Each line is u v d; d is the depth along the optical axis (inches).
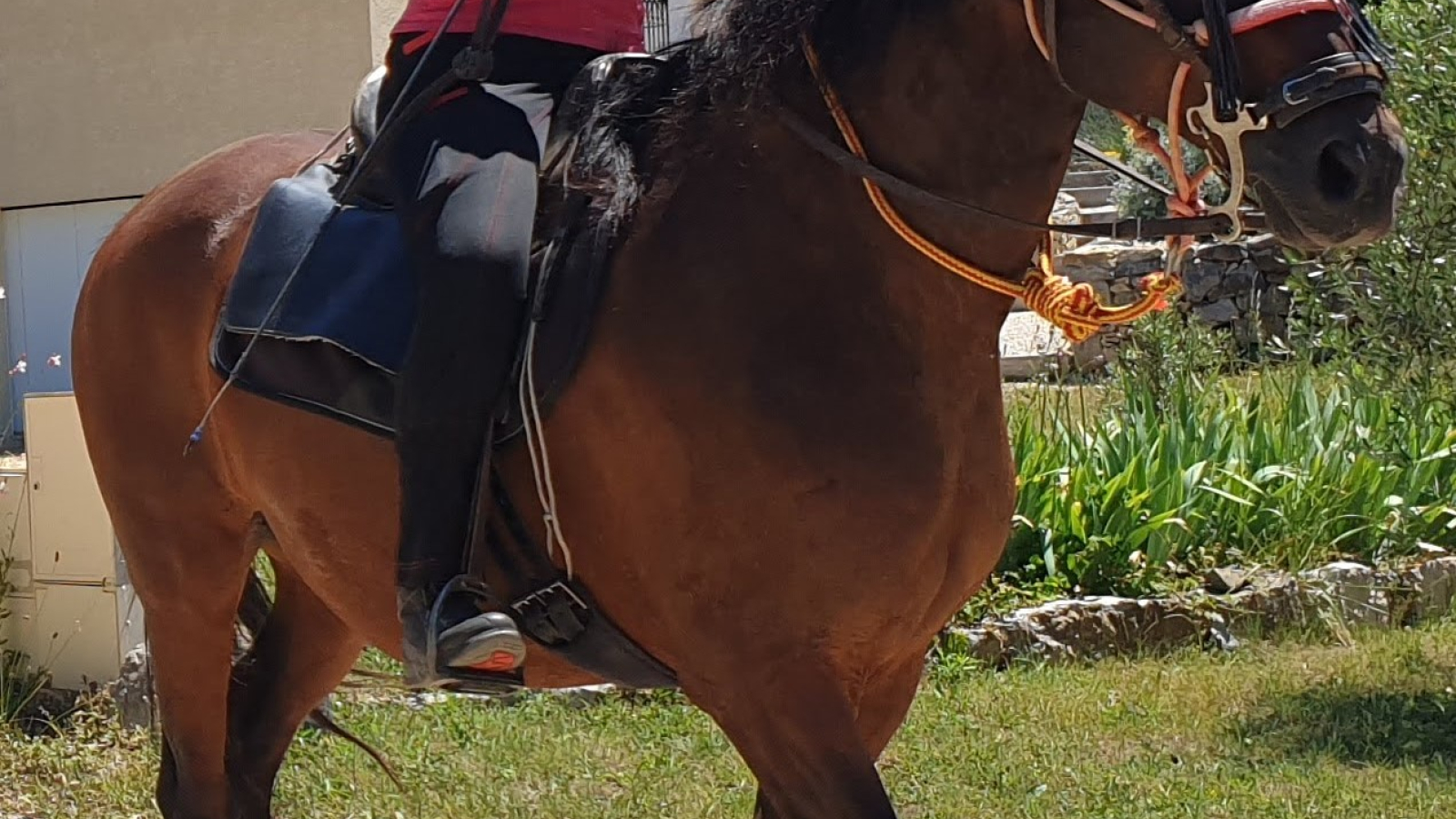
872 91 119.6
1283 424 362.9
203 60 565.6
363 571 139.6
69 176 588.4
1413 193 292.2
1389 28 295.6
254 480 146.9
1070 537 315.6
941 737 244.1
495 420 126.3
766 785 122.3
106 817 209.8
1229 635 305.1
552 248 126.3
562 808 209.6
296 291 138.6
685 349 119.2
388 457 133.6
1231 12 105.1
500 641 121.6
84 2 578.2
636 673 131.0
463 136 129.5
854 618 118.3
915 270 118.6
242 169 160.6
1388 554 339.3
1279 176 104.0
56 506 254.2
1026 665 287.3
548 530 127.0
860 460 115.6
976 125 117.3
